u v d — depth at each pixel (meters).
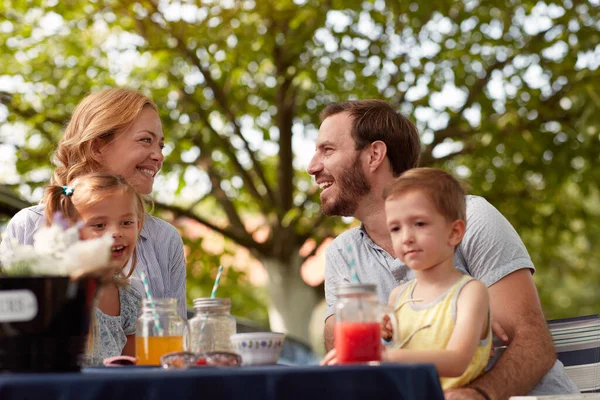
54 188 2.56
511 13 8.16
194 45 7.61
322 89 7.78
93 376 1.47
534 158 8.13
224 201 8.49
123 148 3.11
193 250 8.50
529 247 9.20
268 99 8.17
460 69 7.97
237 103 8.18
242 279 9.13
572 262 10.74
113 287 2.64
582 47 7.66
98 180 2.56
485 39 8.11
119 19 7.75
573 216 9.06
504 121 7.80
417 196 2.14
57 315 1.66
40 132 7.93
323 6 7.42
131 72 8.18
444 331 2.10
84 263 1.73
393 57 7.93
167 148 7.89
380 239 2.88
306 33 7.41
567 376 2.59
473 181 8.59
